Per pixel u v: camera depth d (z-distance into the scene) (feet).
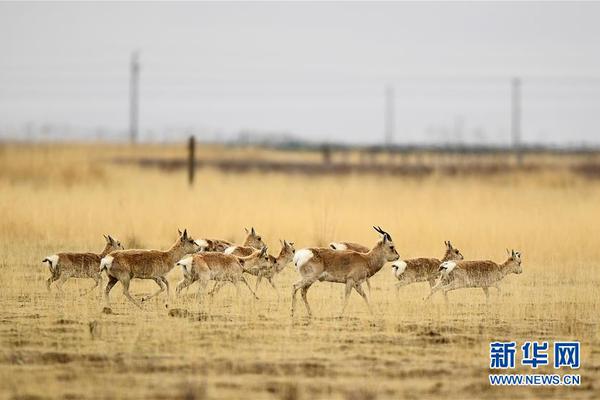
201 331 192.95
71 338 185.88
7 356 172.55
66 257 231.09
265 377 162.71
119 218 348.38
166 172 603.67
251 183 517.14
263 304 226.58
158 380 159.53
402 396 154.51
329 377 163.73
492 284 233.55
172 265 228.84
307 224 341.82
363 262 222.28
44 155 555.28
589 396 160.04
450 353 181.78
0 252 291.38
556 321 211.20
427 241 320.70
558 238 319.47
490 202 426.10
